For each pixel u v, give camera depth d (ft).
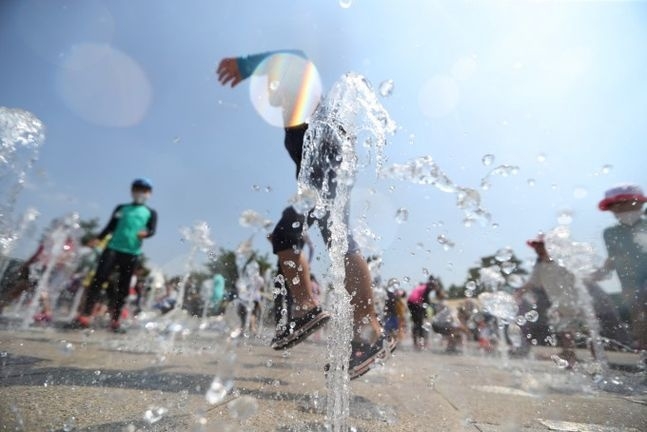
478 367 6.85
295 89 4.78
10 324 9.29
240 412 2.70
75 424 2.23
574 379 5.66
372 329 3.54
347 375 3.29
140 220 10.69
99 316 11.31
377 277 4.68
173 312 12.41
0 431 2.04
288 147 4.79
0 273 10.60
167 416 2.50
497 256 4.92
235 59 5.07
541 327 8.19
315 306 4.16
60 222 10.73
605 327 7.81
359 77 4.27
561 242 7.75
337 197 3.90
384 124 4.23
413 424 2.79
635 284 7.50
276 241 4.21
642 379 5.65
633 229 7.47
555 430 2.88
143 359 5.05
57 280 11.34
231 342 8.29
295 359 6.19
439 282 12.79
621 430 2.94
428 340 12.82
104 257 10.37
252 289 8.94
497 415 3.22
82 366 4.14
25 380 3.23
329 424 2.58
